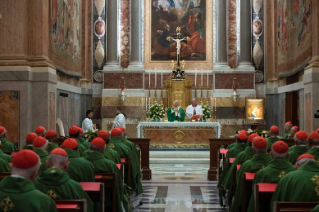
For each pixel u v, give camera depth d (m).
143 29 21.38
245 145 9.45
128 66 20.73
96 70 21.41
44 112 13.62
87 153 6.71
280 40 18.88
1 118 13.44
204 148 17.25
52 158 4.73
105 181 6.31
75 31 18.48
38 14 13.77
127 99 20.47
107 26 21.11
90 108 21.22
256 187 5.23
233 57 21.38
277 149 5.61
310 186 4.58
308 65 14.46
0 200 3.62
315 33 13.82
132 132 20.34
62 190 4.51
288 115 18.36
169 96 20.61
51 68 14.02
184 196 10.43
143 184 12.13
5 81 13.42
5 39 13.54
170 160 16.23
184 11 21.38
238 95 20.47
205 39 21.33
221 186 9.26
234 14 21.38
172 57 21.36
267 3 21.23
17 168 3.74
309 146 6.83
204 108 18.33
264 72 21.30
